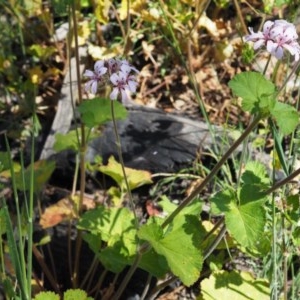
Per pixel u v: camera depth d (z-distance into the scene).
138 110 1.04
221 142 0.99
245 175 0.74
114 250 0.79
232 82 0.67
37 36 1.15
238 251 0.88
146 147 0.99
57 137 0.86
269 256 0.83
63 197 0.96
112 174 0.86
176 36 1.09
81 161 0.84
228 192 0.70
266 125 0.98
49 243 0.88
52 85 1.11
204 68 1.11
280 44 0.68
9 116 1.08
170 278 0.82
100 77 0.71
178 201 0.95
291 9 0.98
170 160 0.98
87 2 1.07
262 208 0.69
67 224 0.89
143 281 0.85
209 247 0.75
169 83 1.11
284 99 0.97
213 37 1.10
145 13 1.04
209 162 0.98
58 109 1.05
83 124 0.81
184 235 0.71
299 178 0.84
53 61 1.14
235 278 0.81
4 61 1.09
